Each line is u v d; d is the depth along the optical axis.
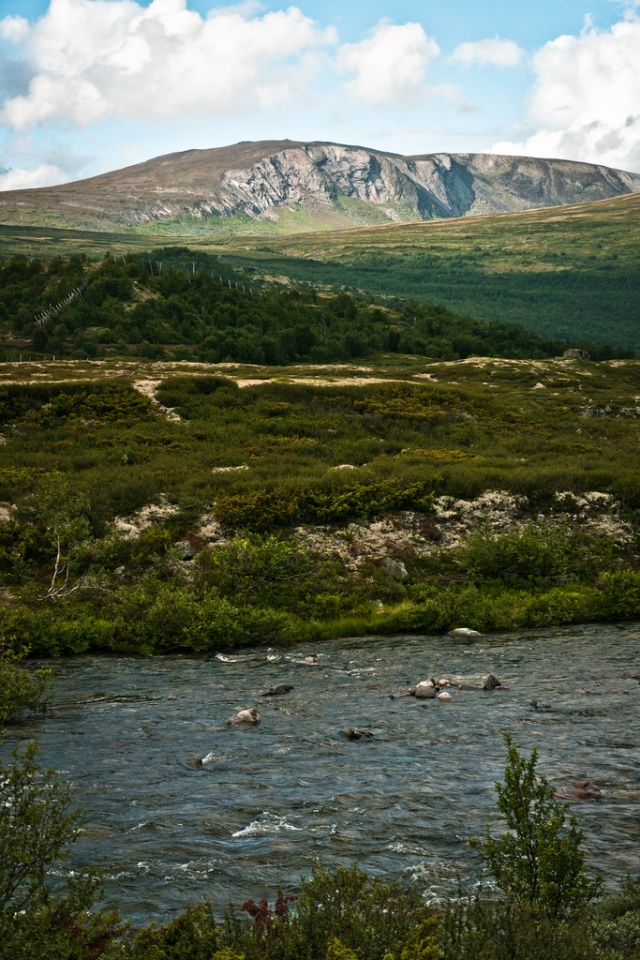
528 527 37.62
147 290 166.62
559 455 56.00
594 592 32.16
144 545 34.56
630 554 38.16
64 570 32.66
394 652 24.77
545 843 6.96
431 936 5.84
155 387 71.56
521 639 26.61
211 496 39.84
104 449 54.62
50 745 14.19
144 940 6.34
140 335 141.12
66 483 38.28
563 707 16.72
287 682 20.41
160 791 11.59
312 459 51.28
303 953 5.92
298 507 38.22
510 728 15.01
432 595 32.25
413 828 10.04
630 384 103.06
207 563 33.00
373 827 10.09
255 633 26.89
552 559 35.22
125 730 15.30
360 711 16.78
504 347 174.12
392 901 6.71
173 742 14.38
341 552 35.72
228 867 8.91
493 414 73.06
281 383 74.94
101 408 65.56
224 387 72.62
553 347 181.88
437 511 39.88
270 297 178.25
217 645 26.23
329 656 24.30
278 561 32.56
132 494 38.91
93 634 25.81
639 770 12.20
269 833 9.94
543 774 12.04
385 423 66.50
